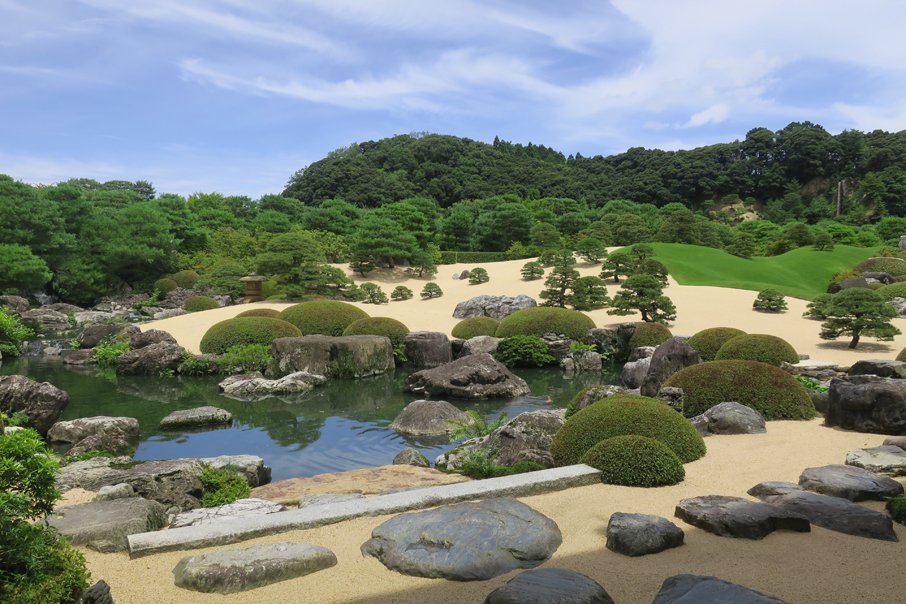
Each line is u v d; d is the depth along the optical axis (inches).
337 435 517.3
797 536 228.7
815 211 3654.0
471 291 1594.5
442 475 352.2
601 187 4077.3
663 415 351.9
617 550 216.2
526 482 283.0
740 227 2758.4
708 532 233.1
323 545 225.6
